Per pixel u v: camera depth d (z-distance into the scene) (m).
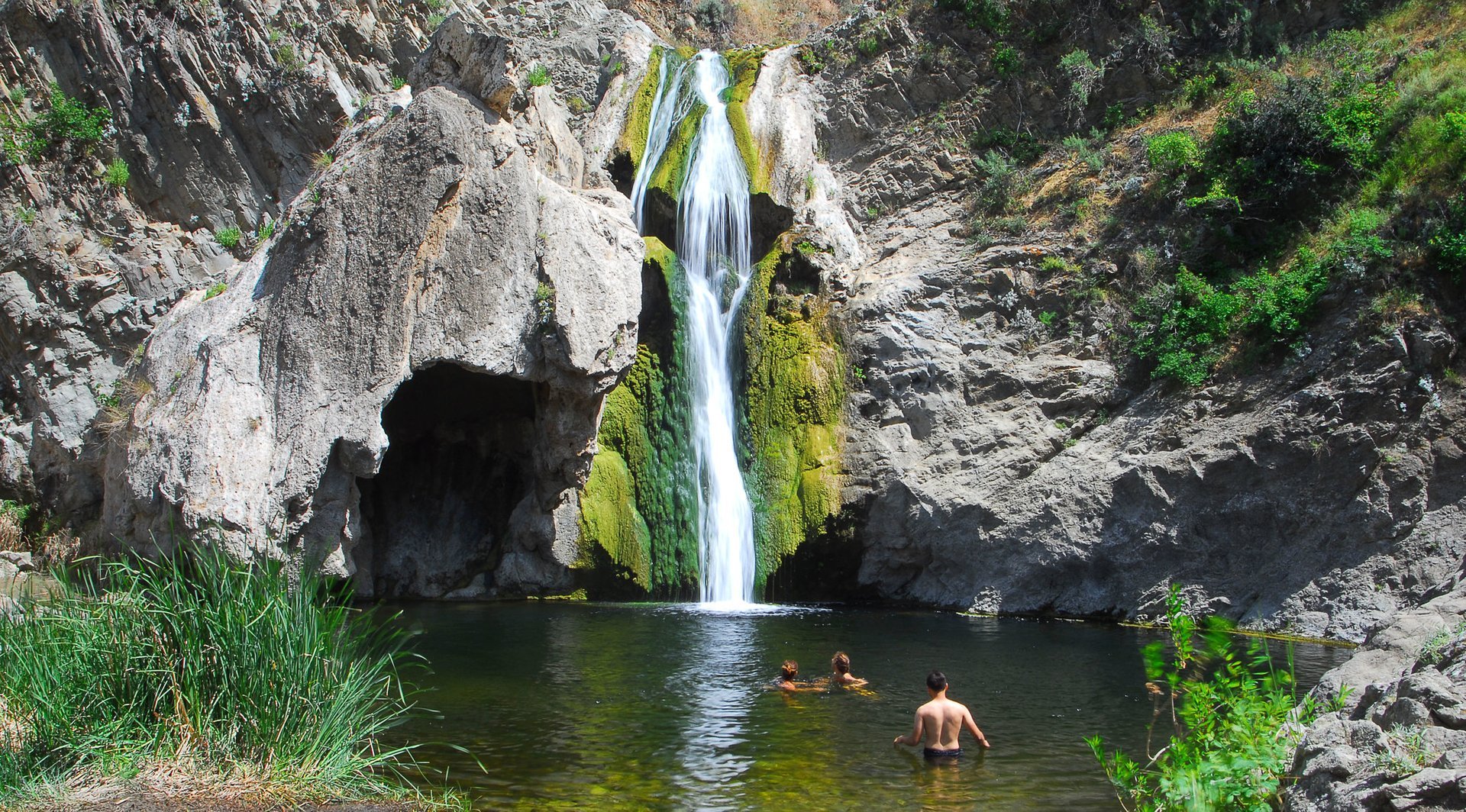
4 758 8.07
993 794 8.88
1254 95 22.80
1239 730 7.15
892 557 21.30
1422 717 6.67
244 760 8.46
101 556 9.55
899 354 22.75
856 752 10.10
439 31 22.95
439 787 8.98
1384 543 16.22
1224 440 18.00
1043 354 22.11
